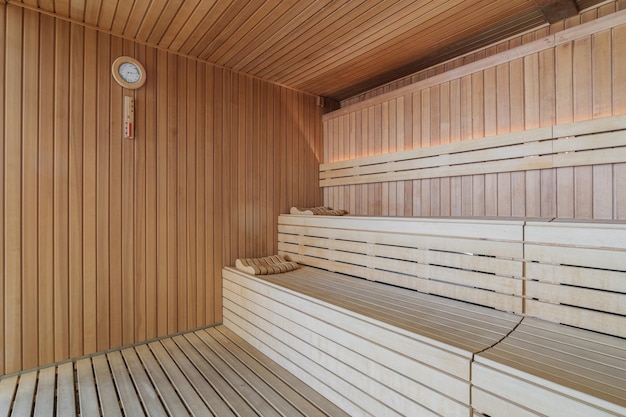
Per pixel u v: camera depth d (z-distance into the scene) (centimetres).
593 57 223
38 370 225
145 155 272
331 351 192
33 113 227
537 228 175
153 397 193
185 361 238
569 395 109
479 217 244
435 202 300
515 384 120
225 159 318
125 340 260
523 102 253
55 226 234
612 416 99
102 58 253
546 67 243
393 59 307
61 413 179
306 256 322
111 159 256
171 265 284
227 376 217
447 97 296
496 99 267
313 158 396
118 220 259
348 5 224
